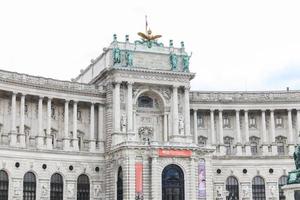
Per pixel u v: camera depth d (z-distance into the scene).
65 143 106.38
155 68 112.31
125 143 100.06
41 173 101.75
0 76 100.56
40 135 103.56
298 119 119.19
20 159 99.75
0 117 102.12
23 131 101.94
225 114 121.12
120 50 110.50
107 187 106.44
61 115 109.94
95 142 109.56
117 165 103.38
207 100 118.50
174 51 114.81
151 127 113.44
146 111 113.44
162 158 101.25
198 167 103.81
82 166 106.56
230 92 120.25
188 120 112.38
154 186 99.38
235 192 114.62
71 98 108.62
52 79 107.31
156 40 116.38
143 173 100.00
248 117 121.06
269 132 119.75
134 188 98.75
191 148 102.94
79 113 112.19
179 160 102.25
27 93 103.50
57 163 104.00
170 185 101.19
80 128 111.25
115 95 108.88
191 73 112.94
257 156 115.50
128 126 108.19
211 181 104.44
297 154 66.50
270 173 115.19
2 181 97.50
